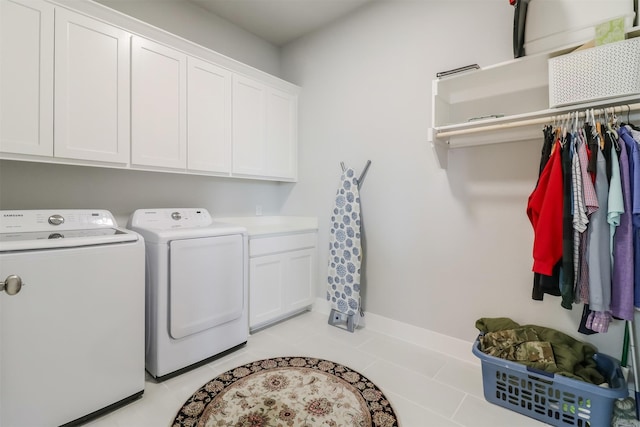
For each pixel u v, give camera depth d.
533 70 1.76
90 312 1.48
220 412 1.54
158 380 1.81
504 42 1.93
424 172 2.29
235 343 2.20
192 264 1.92
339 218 2.69
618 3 1.56
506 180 1.94
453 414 1.55
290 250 2.74
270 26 2.93
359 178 2.66
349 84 2.73
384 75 2.50
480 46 2.02
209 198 2.76
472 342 2.09
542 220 1.44
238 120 2.59
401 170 2.42
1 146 1.51
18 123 1.56
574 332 1.73
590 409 1.38
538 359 1.57
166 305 1.81
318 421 1.49
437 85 1.96
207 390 1.73
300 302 2.86
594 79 1.38
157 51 2.06
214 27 2.74
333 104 2.86
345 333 2.52
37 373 1.33
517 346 1.69
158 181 2.42
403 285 2.42
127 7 2.23
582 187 1.36
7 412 1.27
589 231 1.35
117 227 1.95
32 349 1.32
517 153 1.90
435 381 1.84
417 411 1.57
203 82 2.33
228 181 2.91
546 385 1.48
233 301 2.16
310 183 3.07
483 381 1.68
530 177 1.86
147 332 1.86
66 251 1.40
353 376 1.87
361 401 1.64
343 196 2.67
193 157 2.28
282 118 2.99
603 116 1.45
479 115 2.03
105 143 1.85
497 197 1.98
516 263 1.92
